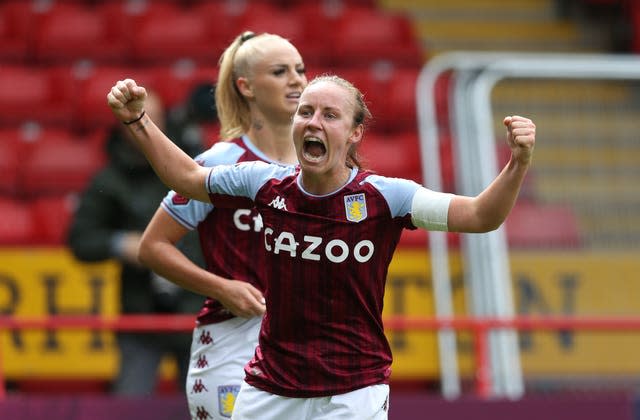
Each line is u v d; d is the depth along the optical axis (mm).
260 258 14648
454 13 42188
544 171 30156
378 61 38031
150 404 20062
